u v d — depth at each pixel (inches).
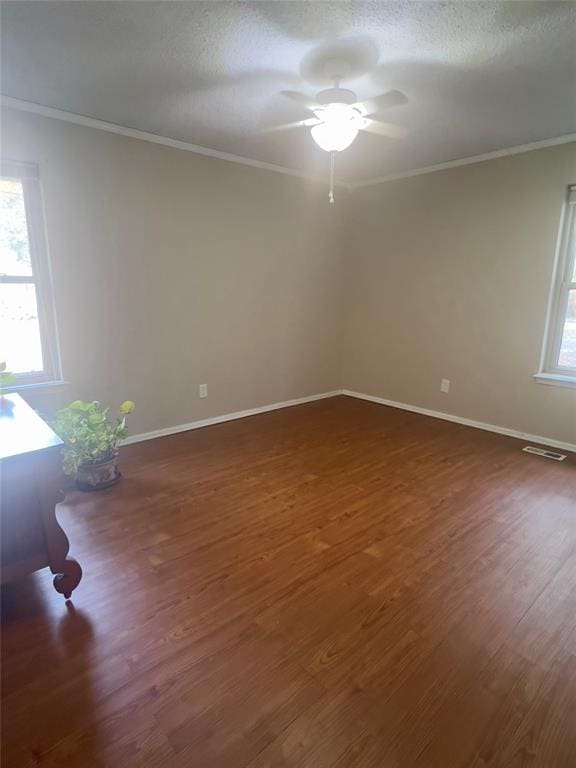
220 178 146.7
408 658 62.2
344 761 48.7
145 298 136.3
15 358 118.6
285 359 181.5
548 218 136.1
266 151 143.6
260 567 81.7
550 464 129.1
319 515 100.0
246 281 161.2
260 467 124.9
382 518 99.0
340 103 86.4
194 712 54.0
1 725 52.1
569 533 93.9
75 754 49.0
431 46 80.8
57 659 61.3
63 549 70.8
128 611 70.5
